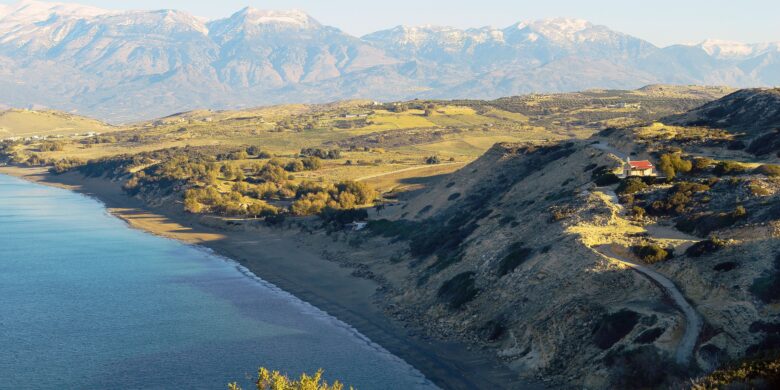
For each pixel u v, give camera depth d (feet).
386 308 291.38
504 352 221.05
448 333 249.14
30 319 283.38
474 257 294.05
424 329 258.78
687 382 161.89
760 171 278.87
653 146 372.99
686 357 170.81
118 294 326.03
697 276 199.72
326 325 274.77
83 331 267.39
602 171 329.93
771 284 180.65
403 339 250.98
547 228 277.44
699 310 186.50
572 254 238.68
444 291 281.54
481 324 244.22
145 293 328.29
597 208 276.00
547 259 246.27
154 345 250.98
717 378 132.05
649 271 215.51
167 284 347.77
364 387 209.77
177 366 229.86
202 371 225.35
